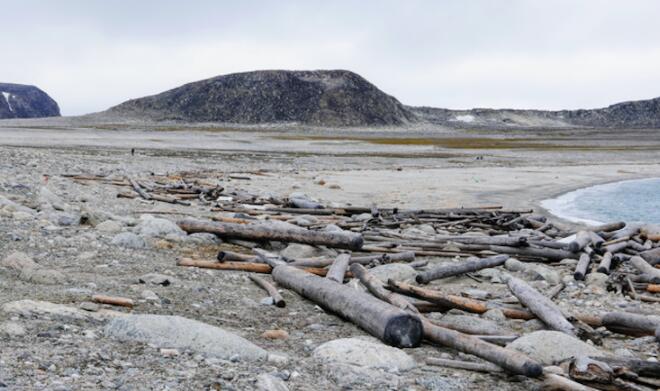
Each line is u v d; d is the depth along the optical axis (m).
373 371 5.80
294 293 9.57
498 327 7.82
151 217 15.09
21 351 5.16
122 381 4.75
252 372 5.43
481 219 20.14
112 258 10.73
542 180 40.47
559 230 19.28
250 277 10.43
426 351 6.86
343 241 12.35
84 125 156.62
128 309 7.50
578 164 59.06
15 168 25.72
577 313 8.84
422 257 14.00
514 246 14.65
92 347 5.57
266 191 27.22
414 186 33.44
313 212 20.03
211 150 61.25
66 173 26.97
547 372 5.69
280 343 6.78
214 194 22.98
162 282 9.15
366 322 7.27
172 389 4.72
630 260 13.66
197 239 13.24
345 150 72.88
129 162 37.84
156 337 5.92
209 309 8.10
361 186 32.62
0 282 8.02
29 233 11.87
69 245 11.32
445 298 8.74
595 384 5.54
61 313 6.57
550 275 12.06
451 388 5.60
